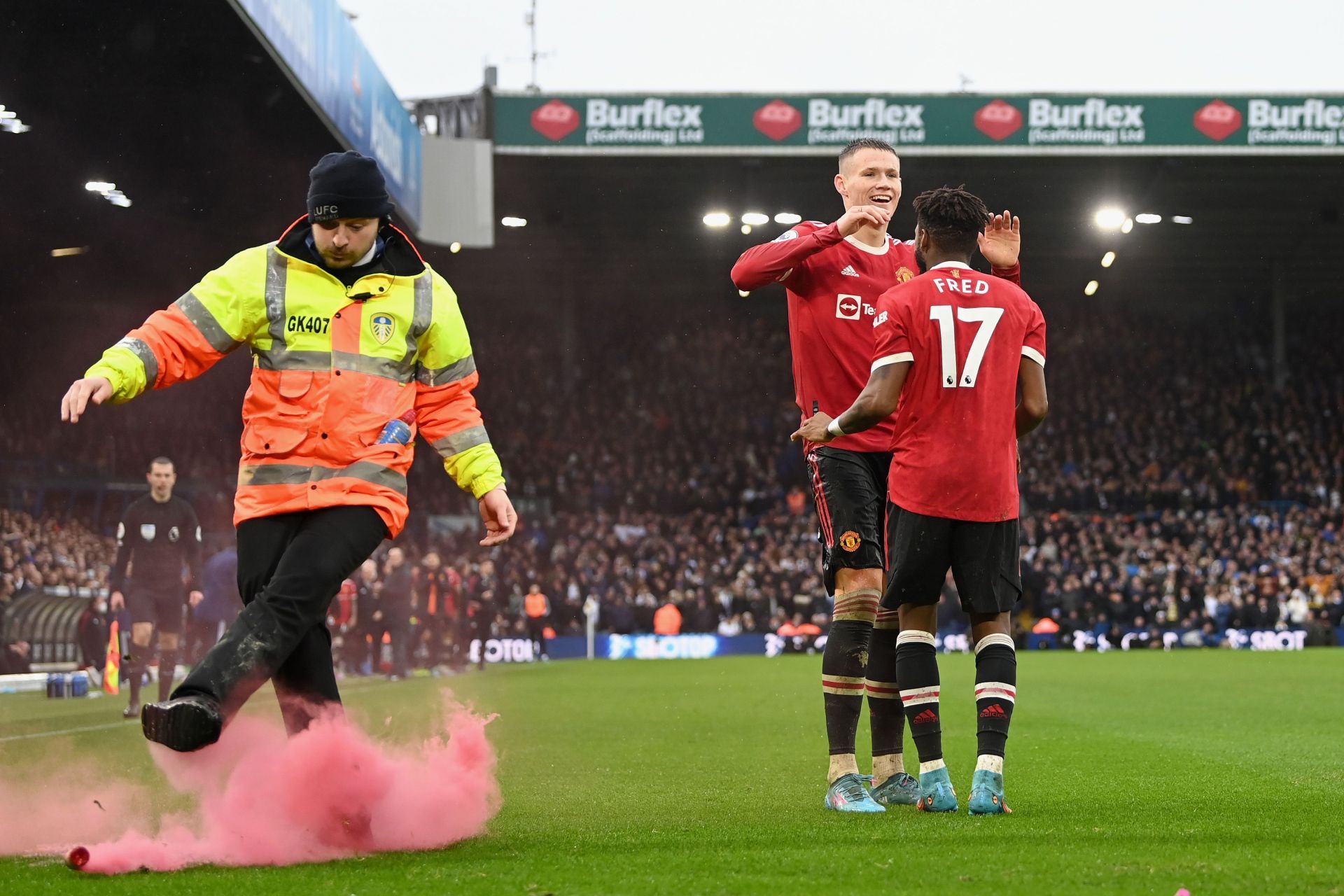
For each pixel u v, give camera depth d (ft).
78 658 73.67
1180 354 163.94
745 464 149.79
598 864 12.56
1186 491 140.97
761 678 64.03
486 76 123.13
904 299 17.39
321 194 14.47
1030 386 17.71
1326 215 136.67
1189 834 14.39
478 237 100.17
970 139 105.91
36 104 76.13
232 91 74.02
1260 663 73.77
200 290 14.55
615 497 144.36
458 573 84.79
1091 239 146.51
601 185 128.67
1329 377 159.33
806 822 16.02
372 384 14.79
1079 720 35.01
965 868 12.09
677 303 169.17
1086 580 114.32
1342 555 124.36
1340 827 14.98
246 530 14.53
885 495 19.27
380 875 12.01
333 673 14.64
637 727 33.65
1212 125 105.81
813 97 106.63
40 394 123.95
